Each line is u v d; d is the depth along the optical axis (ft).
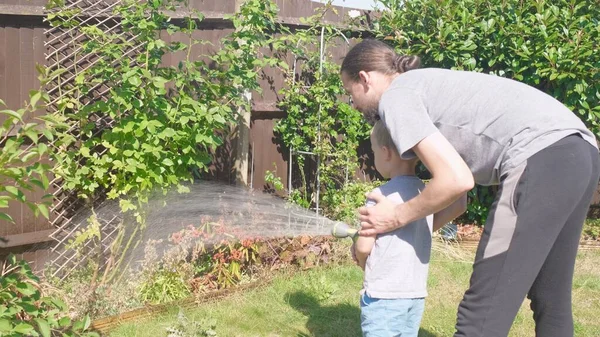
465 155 8.73
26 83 14.75
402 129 8.18
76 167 15.10
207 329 13.50
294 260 17.72
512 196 8.20
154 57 15.88
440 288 17.10
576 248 9.05
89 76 15.56
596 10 22.17
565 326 9.45
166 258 15.61
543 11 21.44
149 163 15.61
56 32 15.16
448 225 21.54
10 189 9.37
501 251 8.27
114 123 16.11
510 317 8.30
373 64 9.16
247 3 17.04
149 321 14.14
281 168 21.49
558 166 8.07
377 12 23.24
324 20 21.85
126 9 15.46
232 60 16.71
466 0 22.16
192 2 17.78
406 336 9.78
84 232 15.11
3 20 14.25
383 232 9.13
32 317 11.40
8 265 15.08
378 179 24.02
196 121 15.88
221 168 19.15
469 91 8.59
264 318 14.57
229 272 16.38
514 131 8.29
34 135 9.45
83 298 14.14
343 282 17.07
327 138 21.25
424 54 22.36
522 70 21.44
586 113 21.72
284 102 20.65
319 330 14.08
